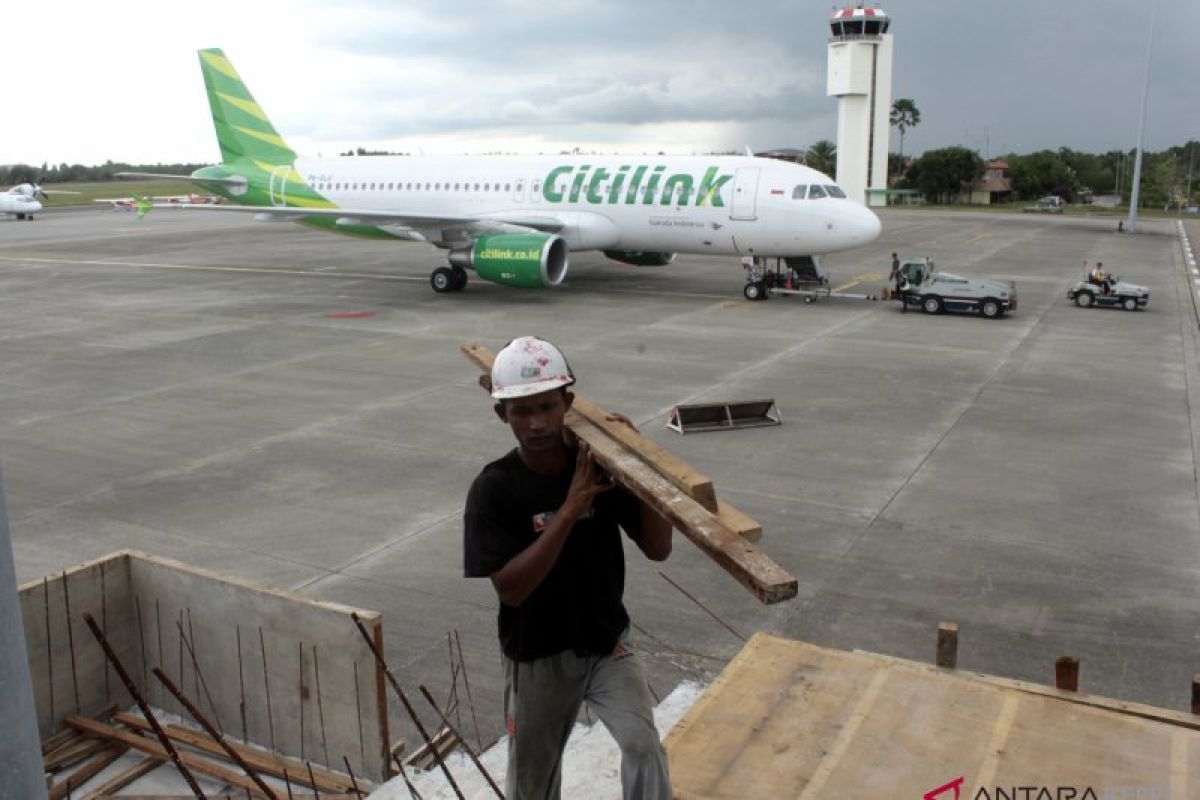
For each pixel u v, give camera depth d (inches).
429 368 761.6
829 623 343.9
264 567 395.9
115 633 268.5
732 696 204.7
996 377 725.9
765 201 1049.5
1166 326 959.6
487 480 140.2
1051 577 379.9
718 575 385.4
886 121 3907.5
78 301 1138.7
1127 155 6668.3
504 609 148.2
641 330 914.7
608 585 147.2
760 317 995.9
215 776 239.0
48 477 512.4
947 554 402.3
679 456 536.4
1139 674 307.4
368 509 461.7
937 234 2295.8
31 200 2797.7
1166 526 432.5
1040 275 1413.6
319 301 1120.8
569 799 205.2
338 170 1350.9
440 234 1171.9
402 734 277.4
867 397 664.4
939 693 203.6
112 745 252.7
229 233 2257.6
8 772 110.1
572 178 1167.6
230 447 561.6
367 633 227.9
